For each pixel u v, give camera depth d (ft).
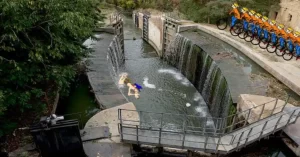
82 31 40.06
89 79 50.08
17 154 32.48
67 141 29.96
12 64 32.60
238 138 33.91
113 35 75.87
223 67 56.59
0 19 28.91
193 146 32.99
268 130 34.19
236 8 69.56
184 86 71.10
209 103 60.64
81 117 41.98
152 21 95.55
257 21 64.34
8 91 32.73
